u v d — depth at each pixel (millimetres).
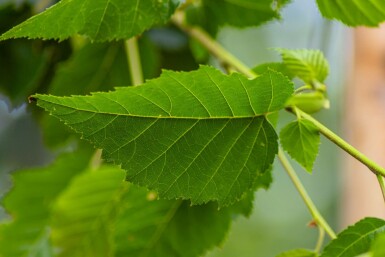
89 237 581
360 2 454
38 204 605
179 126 408
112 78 602
